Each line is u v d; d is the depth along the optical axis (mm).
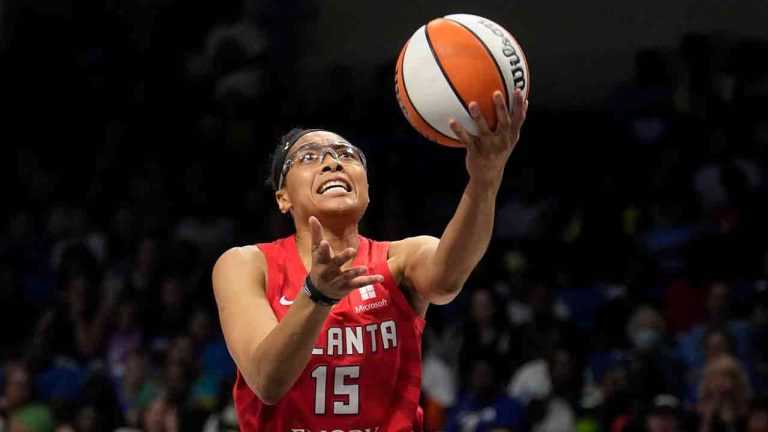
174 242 9977
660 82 10969
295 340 2906
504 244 9828
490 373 7922
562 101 11570
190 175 11141
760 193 9594
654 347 7781
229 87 12172
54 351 9258
